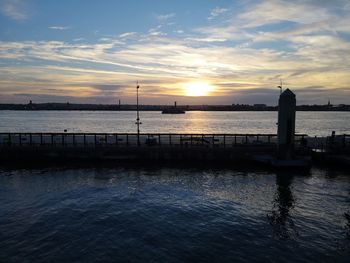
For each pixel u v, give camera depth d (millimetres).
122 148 33969
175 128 114562
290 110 30047
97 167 31641
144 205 20406
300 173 29078
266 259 13430
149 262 13219
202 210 19484
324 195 22359
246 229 16547
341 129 109375
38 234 15922
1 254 13844
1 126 120812
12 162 33844
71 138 44438
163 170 30406
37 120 176750
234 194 22766
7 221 17609
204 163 33250
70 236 15695
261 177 27672
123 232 16188
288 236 15672
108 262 13219
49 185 25141
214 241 15156
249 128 115125
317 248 14391
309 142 39031
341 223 17281
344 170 30078
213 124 143500
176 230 16453
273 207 19922
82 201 21172
